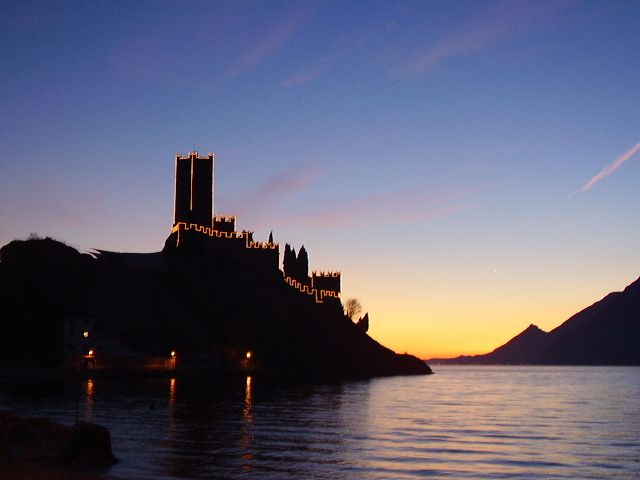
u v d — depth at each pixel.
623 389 154.00
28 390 93.38
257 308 198.88
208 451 44.41
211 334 173.38
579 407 93.12
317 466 40.75
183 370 144.75
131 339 154.50
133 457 41.09
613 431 61.78
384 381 183.25
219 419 63.50
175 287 185.38
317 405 85.31
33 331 133.38
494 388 155.12
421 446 50.03
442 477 38.56
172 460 40.66
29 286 141.50
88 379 119.50
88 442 38.19
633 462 44.47
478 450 48.69
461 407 90.31
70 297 148.38
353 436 54.53
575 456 46.81
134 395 88.88
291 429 57.72
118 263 176.75
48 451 35.50
